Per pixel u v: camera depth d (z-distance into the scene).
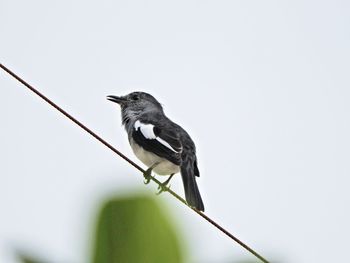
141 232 2.92
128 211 2.93
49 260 2.80
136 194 2.96
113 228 2.91
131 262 2.90
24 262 2.76
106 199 2.94
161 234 2.94
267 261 3.18
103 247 2.88
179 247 2.94
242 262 2.97
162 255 2.92
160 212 2.96
